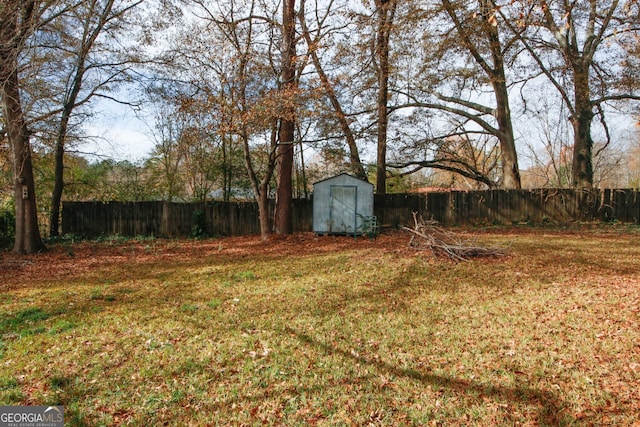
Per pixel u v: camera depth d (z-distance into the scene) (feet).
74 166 58.54
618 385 11.09
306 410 10.36
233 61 37.96
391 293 21.27
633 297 18.90
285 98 38.27
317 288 22.65
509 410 10.18
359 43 51.90
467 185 99.76
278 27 41.27
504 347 13.92
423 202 59.31
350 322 16.76
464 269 26.66
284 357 13.44
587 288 21.09
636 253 31.73
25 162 37.88
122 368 12.88
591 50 59.16
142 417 10.23
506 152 64.69
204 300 20.65
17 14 30.60
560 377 11.68
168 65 46.26
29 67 31.58
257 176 60.85
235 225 54.90
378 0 55.26
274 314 18.06
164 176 65.16
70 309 19.47
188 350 14.16
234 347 14.33
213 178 61.93
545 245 37.04
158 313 18.49
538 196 59.57
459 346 14.11
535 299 19.36
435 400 10.68
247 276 26.30
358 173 59.82
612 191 58.49
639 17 46.29
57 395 11.32
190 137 42.88
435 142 71.10
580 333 14.83
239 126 38.91
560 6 43.04
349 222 47.44
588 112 61.72
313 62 44.47
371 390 11.28
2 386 11.84
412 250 33.86
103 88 47.06
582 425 9.45
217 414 10.32
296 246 40.47
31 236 38.29
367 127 60.70
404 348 14.03
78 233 53.31
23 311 18.97
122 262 33.60
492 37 57.67
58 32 35.76
